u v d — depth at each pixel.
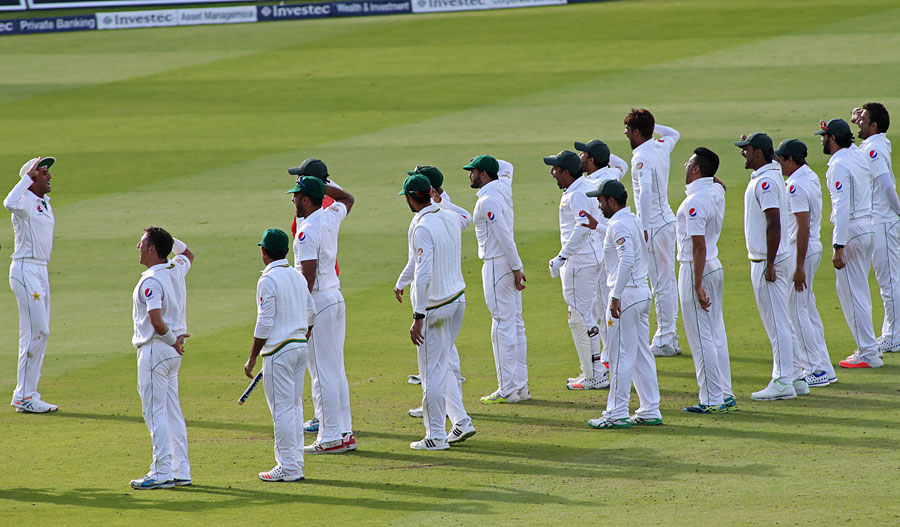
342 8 118.50
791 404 30.89
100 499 24.52
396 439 29.41
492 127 74.62
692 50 94.44
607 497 23.38
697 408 30.67
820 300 43.44
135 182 66.88
